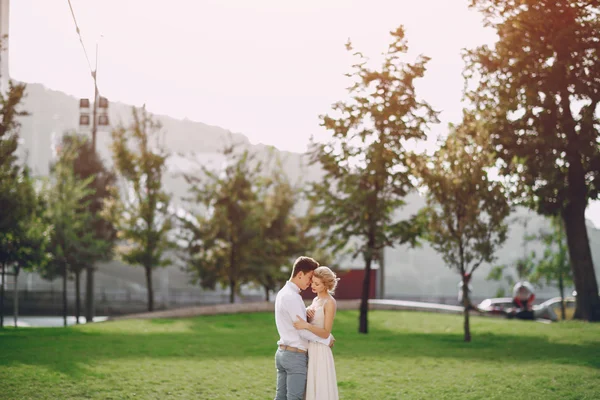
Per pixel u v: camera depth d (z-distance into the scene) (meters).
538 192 25.59
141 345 18.66
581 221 26.64
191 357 16.42
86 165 42.50
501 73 25.30
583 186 25.98
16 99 24.95
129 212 33.69
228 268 35.19
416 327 26.25
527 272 37.31
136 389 11.98
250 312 32.28
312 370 8.05
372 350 18.25
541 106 24.52
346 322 28.05
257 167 35.41
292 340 8.09
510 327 25.34
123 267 74.25
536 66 24.66
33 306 49.81
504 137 24.75
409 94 23.08
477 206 19.83
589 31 24.00
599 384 12.56
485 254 20.03
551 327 24.70
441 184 20.02
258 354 17.20
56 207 31.73
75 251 31.97
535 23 24.31
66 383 12.25
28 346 17.64
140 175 33.72
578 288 27.05
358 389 12.31
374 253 23.53
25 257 27.16
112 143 34.16
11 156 25.52
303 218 38.03
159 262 33.75
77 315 32.47
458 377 13.55
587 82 24.31
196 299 60.53
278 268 35.91
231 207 34.81
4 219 25.48
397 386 12.59
